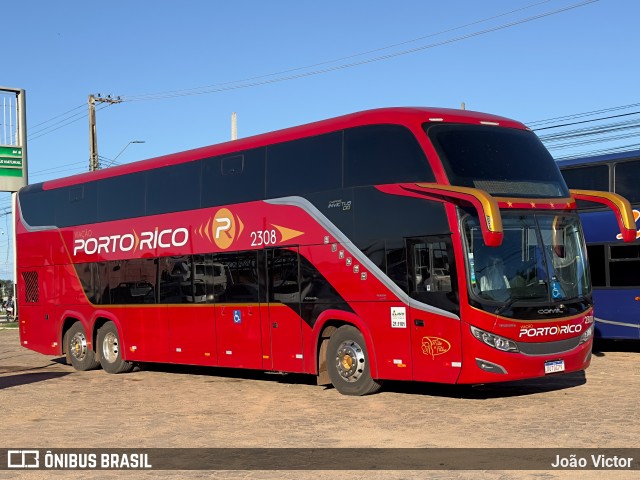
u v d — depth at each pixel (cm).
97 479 859
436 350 1254
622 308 1884
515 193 1291
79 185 2027
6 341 3341
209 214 1658
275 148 1527
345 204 1390
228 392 1538
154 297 1789
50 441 1071
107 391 1612
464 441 987
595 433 1006
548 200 1320
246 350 1566
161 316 1770
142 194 1836
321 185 1434
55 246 2091
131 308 1853
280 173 1512
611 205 1319
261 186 1548
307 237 1450
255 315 1548
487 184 1273
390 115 1344
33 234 2167
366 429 1090
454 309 1231
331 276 1405
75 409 1370
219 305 1623
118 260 1892
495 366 1212
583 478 800
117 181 1911
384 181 1335
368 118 1372
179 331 1723
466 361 1219
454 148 1284
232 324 1595
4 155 2275
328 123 1439
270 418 1211
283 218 1497
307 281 1447
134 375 1905
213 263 1644
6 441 1080
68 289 2048
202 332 1666
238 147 1606
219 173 1642
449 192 1222
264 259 1531
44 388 1684
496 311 1219
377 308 1334
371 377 1368
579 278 1329
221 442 1034
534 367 1239
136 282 1841
